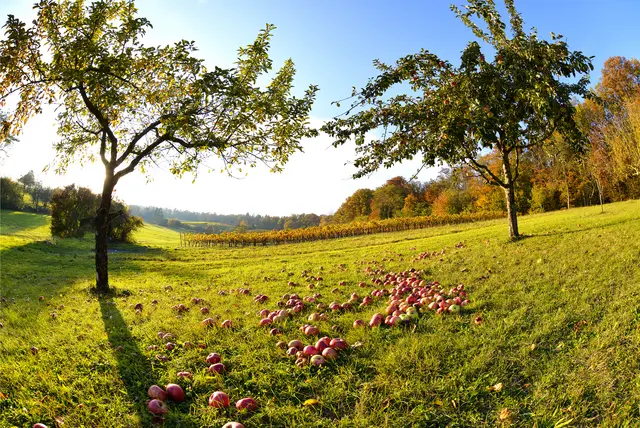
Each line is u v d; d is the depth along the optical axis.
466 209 66.62
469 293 7.70
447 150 8.58
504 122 10.27
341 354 4.90
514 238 15.15
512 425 3.48
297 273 13.87
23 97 9.73
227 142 10.97
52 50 9.74
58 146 12.43
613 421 3.48
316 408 3.82
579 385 4.07
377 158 10.58
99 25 10.04
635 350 4.63
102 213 10.95
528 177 57.38
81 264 21.11
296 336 5.65
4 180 86.69
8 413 3.68
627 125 31.27
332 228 49.66
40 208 95.81
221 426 3.54
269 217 193.50
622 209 24.44
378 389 4.11
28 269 17.16
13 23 8.68
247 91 10.27
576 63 10.02
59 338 5.89
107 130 10.74
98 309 8.41
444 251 15.77
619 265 8.51
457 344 5.06
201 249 42.22
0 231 49.53
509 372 4.41
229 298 9.12
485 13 11.91
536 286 7.68
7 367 4.69
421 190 91.06
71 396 4.07
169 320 6.95
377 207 89.19
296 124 11.19
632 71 43.59
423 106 9.86
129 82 10.05
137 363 4.85
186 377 4.36
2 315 7.60
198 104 10.22
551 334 5.28
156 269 20.80
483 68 10.33
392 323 5.86
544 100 9.62
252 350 5.19
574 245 11.76
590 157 33.88
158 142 11.02
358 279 10.86
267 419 3.70
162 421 3.58
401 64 10.02
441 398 3.95
